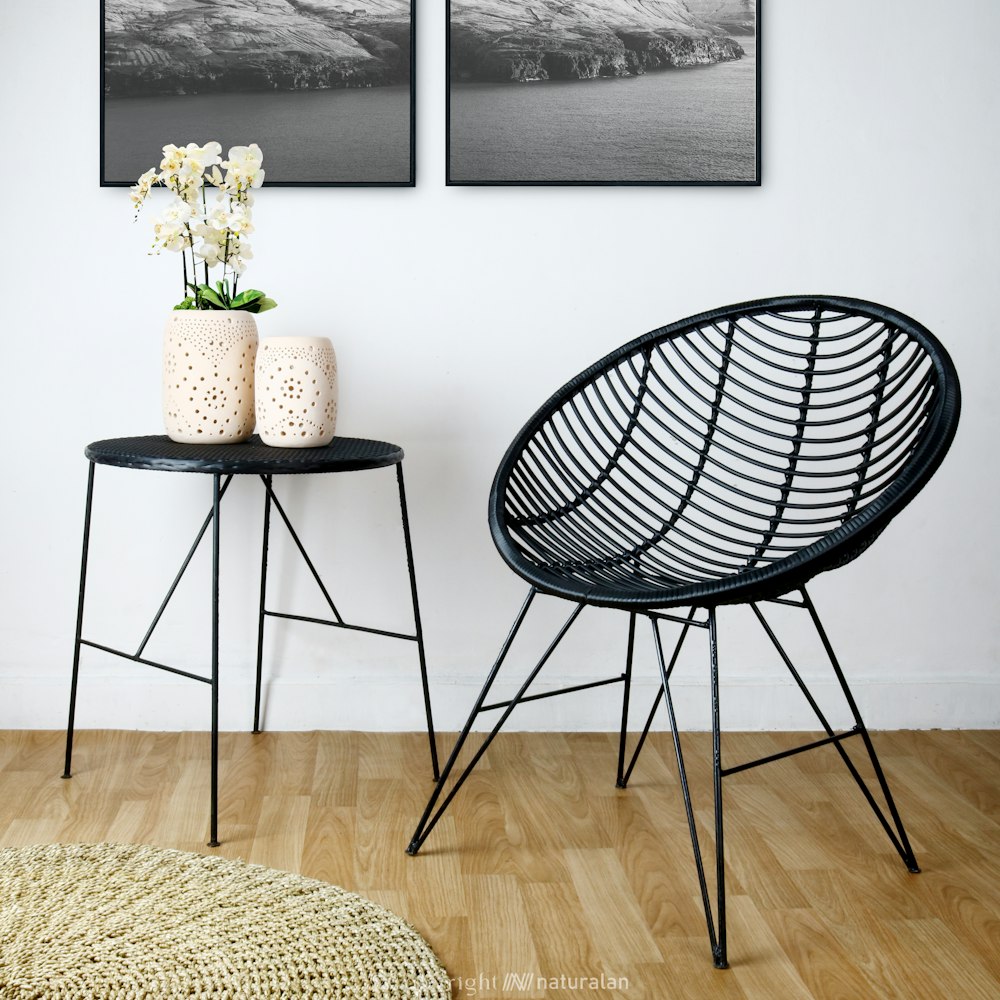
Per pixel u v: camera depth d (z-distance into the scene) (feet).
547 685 7.70
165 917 4.94
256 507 7.58
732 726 7.75
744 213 7.55
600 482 6.34
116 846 5.65
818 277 7.60
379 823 6.08
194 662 7.64
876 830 6.05
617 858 5.68
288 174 7.36
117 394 7.50
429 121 7.43
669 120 7.45
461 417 7.61
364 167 7.37
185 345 6.37
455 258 7.51
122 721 7.59
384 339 7.54
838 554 4.70
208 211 7.33
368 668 7.70
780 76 7.50
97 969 4.52
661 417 7.54
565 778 6.81
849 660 7.81
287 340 6.29
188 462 5.65
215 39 7.30
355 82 7.34
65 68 7.31
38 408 7.48
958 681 7.80
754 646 7.77
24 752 7.11
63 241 7.38
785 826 6.10
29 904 5.02
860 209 7.57
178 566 7.60
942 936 4.91
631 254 7.54
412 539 7.67
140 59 7.29
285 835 5.90
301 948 4.70
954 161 7.57
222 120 7.33
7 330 7.41
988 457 7.72
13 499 7.52
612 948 4.81
